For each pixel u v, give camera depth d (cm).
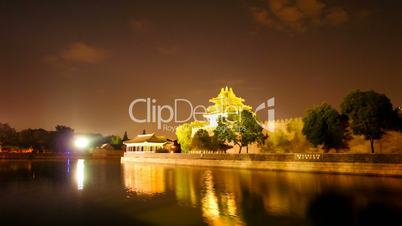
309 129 4953
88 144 14925
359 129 4475
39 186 3362
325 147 4975
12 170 5822
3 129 13350
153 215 1984
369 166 3838
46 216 1998
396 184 2939
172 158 7481
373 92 4459
